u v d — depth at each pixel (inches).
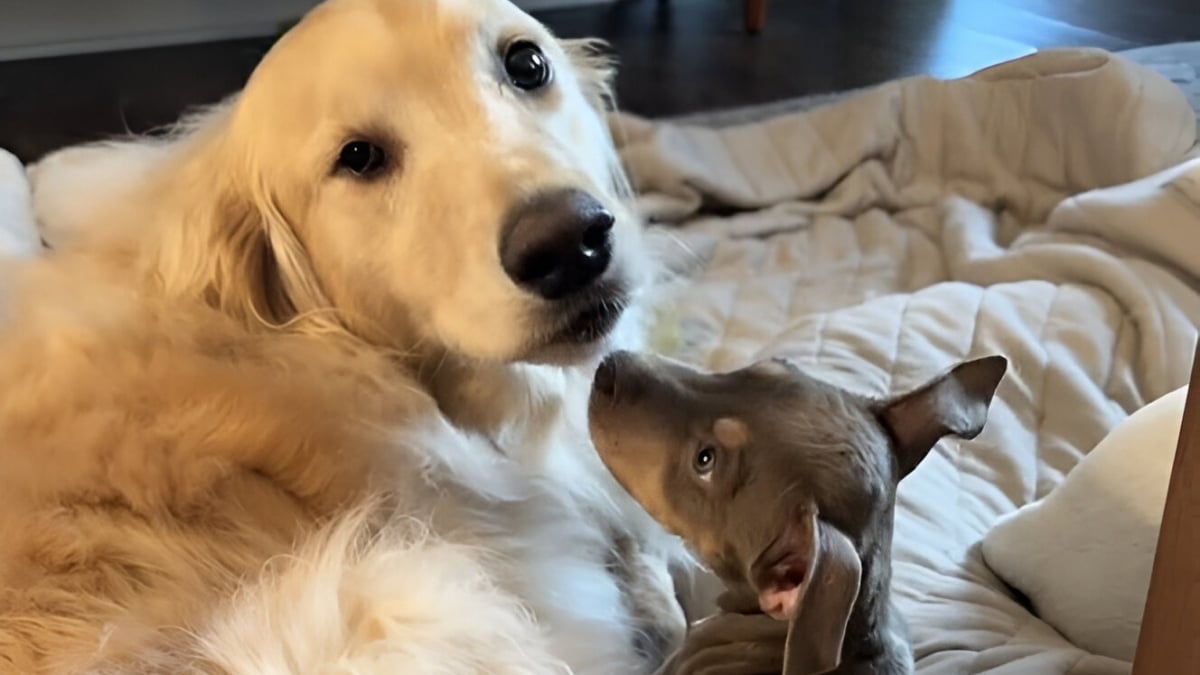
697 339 33.8
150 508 18.6
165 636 17.2
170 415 19.3
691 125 46.6
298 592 17.7
